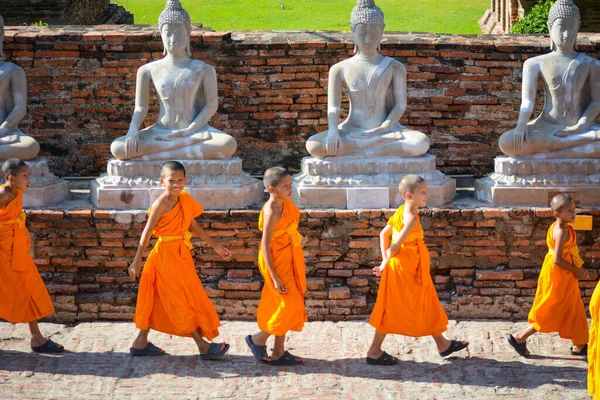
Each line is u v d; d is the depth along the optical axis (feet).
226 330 25.61
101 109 32.91
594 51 31.99
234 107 32.73
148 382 22.25
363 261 26.37
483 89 32.37
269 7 93.15
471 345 24.26
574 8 26.71
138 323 23.25
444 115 32.60
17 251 23.39
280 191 22.21
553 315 23.11
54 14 56.85
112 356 23.75
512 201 26.40
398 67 27.25
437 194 26.58
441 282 26.48
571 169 26.40
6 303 23.41
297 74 32.35
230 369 22.98
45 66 32.58
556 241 22.72
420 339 24.70
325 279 26.53
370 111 27.30
